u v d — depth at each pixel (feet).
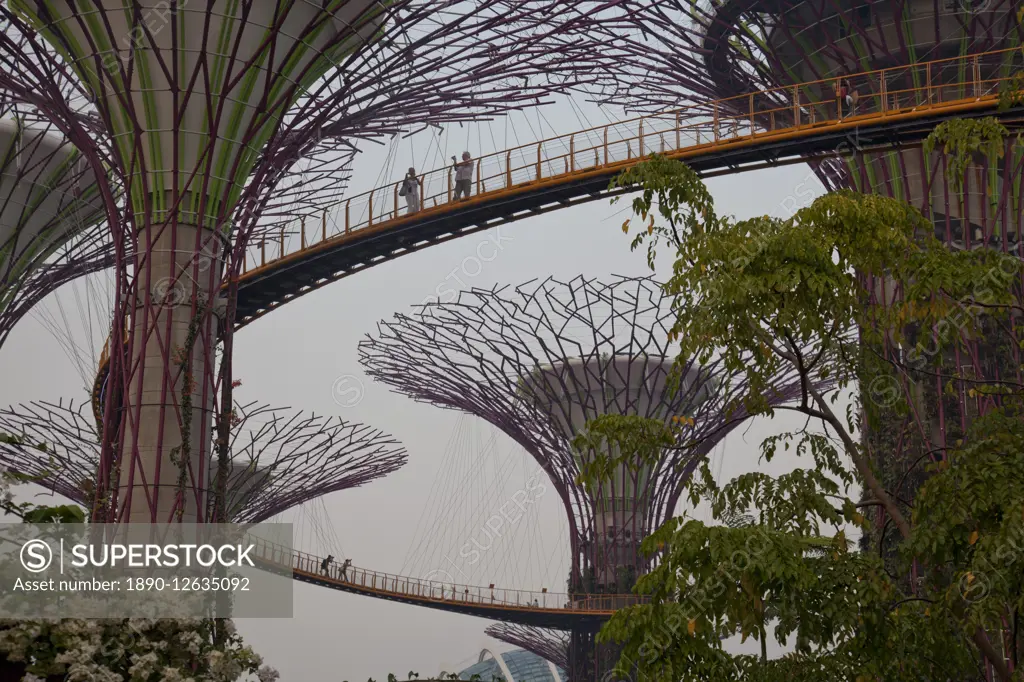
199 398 74.18
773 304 30.45
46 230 108.58
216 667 28.53
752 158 99.60
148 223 74.69
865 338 35.06
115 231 76.79
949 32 99.60
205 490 73.10
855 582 30.73
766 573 29.32
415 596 183.32
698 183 34.47
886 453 70.90
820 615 30.94
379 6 78.84
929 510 33.45
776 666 32.01
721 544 29.53
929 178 84.38
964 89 98.07
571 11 84.89
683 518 31.71
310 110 81.30
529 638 211.00
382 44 78.84
